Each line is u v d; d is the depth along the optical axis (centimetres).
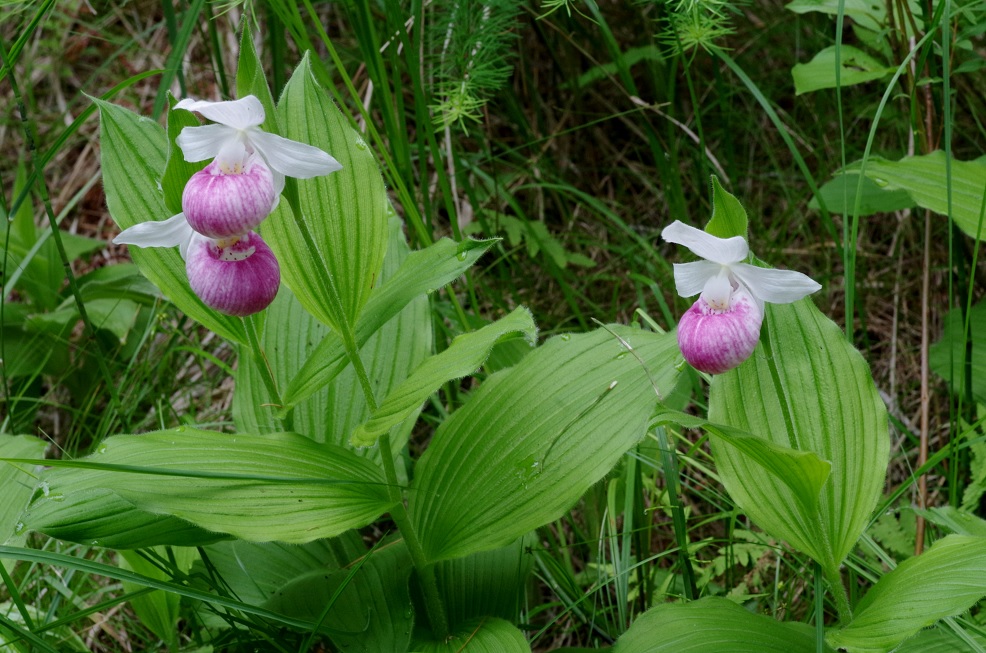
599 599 128
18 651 117
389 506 116
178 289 122
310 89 119
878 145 158
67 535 113
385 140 163
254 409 125
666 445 124
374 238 118
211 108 111
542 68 178
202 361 146
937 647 113
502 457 117
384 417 114
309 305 118
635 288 154
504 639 117
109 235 177
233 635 121
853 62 135
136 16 197
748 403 117
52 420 146
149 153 122
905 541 126
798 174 164
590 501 131
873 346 146
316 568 125
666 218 165
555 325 149
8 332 143
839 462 116
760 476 117
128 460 114
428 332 126
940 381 139
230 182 112
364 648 118
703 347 112
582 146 177
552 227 170
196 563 124
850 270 125
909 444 137
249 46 113
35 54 190
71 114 190
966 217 124
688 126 168
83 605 128
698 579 127
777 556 124
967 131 150
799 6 138
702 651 112
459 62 138
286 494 114
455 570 123
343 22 180
